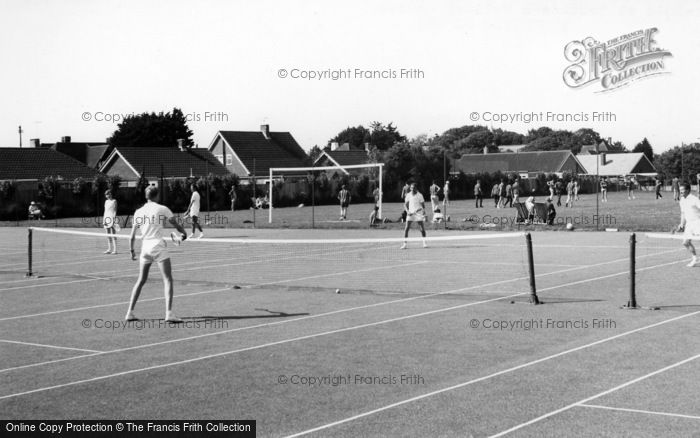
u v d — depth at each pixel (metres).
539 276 19.42
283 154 92.69
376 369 10.00
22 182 73.06
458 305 15.15
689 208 20.41
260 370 10.06
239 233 39.06
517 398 8.55
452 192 75.69
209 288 18.47
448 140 144.50
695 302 14.98
